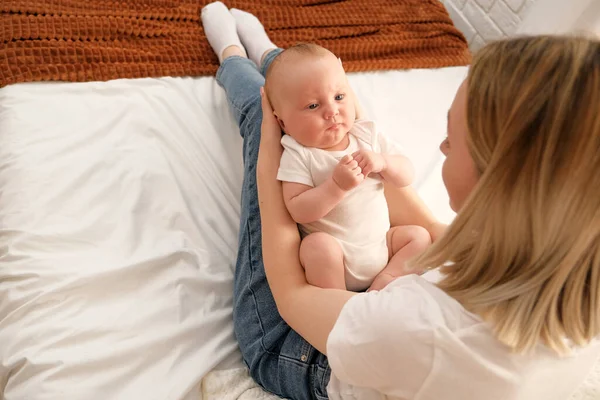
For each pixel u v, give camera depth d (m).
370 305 0.61
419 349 0.55
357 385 0.64
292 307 0.76
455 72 1.66
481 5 1.89
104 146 1.14
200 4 1.52
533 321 0.53
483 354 0.54
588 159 0.47
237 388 0.87
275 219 0.86
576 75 0.47
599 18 1.49
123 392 0.81
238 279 0.95
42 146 1.09
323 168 0.89
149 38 1.41
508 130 0.50
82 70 1.27
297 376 0.80
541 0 1.61
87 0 1.40
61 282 0.88
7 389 0.79
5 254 0.92
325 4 1.68
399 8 1.75
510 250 0.55
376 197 0.93
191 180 1.15
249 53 1.45
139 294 0.93
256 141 1.06
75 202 1.02
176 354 0.87
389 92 1.50
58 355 0.81
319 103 0.89
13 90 1.18
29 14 1.31
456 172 0.61
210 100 1.32
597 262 0.52
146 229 1.04
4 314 0.87
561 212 0.50
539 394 0.58
